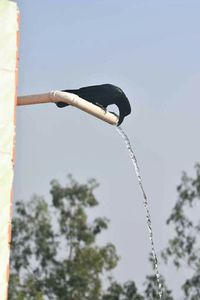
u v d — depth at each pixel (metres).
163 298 69.12
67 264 68.81
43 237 69.38
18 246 69.56
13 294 68.50
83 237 69.56
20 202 70.31
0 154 16.06
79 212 70.06
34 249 69.44
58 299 68.06
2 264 15.73
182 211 71.00
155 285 69.69
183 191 71.50
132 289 68.88
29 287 68.62
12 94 16.28
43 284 68.69
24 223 69.69
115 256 69.12
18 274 69.25
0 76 16.22
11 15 16.44
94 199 70.69
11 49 16.38
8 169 16.08
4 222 15.88
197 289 69.69
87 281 68.12
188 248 70.38
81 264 68.50
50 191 70.56
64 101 16.55
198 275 69.75
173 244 70.38
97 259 68.25
